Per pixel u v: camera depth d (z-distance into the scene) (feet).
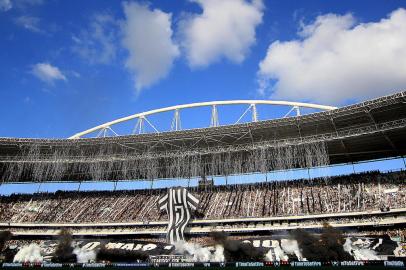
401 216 159.84
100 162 224.53
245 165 218.18
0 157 223.71
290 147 196.95
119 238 199.62
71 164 228.43
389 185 183.32
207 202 207.72
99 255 164.86
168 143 207.21
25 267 152.46
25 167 232.53
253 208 193.47
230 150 200.75
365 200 177.37
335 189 194.18
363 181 194.08
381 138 180.04
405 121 168.14
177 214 190.19
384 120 171.83
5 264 156.04
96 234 201.46
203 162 221.87
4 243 188.03
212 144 208.33
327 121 175.83
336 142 186.91
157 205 203.62
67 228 207.10
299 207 185.78
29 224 210.18
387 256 135.64
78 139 207.92
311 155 199.52
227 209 197.06
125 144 209.36
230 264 138.10
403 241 144.77
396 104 157.48
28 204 232.32
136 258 161.99
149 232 194.59
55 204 230.89
